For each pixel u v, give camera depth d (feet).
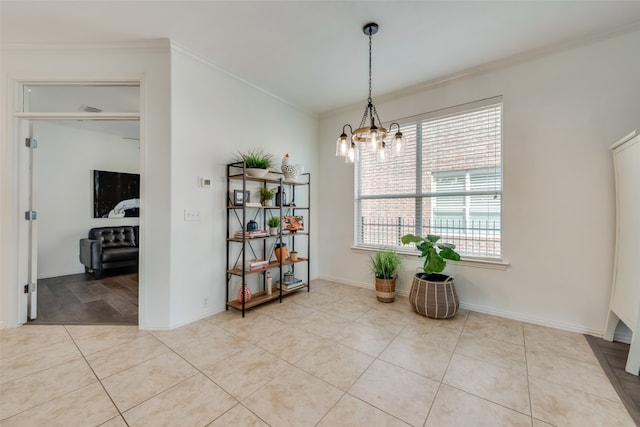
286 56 8.55
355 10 6.56
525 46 7.95
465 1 6.22
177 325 8.16
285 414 4.72
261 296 10.16
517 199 8.57
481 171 9.45
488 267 9.12
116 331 7.88
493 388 5.41
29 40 7.70
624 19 6.77
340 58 8.68
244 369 6.03
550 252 8.11
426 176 10.64
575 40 7.57
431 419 4.61
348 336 7.61
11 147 7.93
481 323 8.43
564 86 7.84
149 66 7.95
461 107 9.61
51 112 8.03
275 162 11.38
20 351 6.73
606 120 7.34
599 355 6.55
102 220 15.96
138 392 5.25
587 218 7.59
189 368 6.06
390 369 6.05
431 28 7.18
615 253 7.06
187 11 6.60
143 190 7.95
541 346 7.00
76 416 4.63
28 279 8.50
